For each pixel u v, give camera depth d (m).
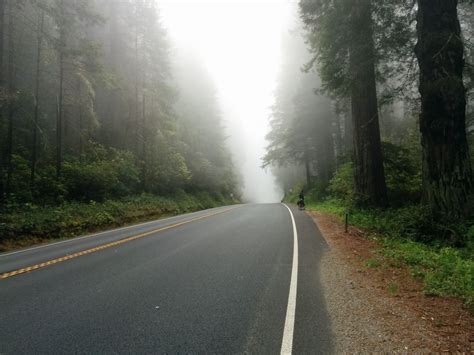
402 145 19.25
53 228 13.67
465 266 6.23
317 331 4.13
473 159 13.62
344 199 19.20
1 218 12.62
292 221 16.12
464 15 18.28
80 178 19.16
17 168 17.31
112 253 9.10
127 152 26.73
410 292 5.51
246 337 4.00
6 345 3.90
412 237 9.28
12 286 6.21
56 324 4.46
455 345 3.71
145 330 4.23
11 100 15.34
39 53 17.56
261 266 7.32
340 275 6.56
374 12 11.72
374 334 4.02
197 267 7.30
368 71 12.80
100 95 28.03
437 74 9.16
